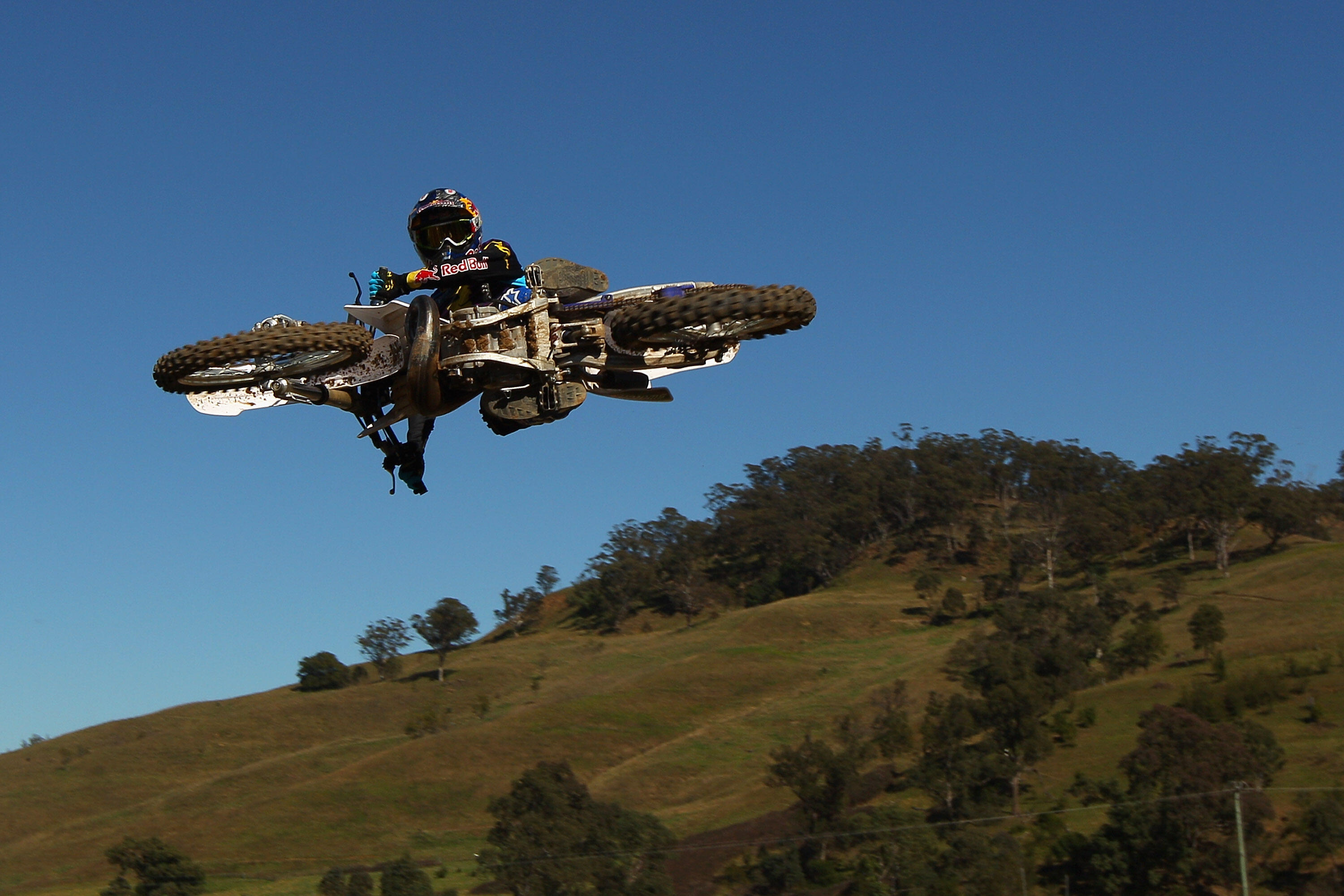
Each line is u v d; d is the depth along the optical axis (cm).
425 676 14125
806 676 11238
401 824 7669
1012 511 16738
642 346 896
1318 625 9025
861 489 17038
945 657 10719
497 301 924
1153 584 12700
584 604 17375
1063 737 6544
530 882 4819
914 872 4559
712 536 17950
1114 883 4309
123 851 6241
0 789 10694
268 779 9569
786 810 6062
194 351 856
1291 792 4800
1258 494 13212
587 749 9131
